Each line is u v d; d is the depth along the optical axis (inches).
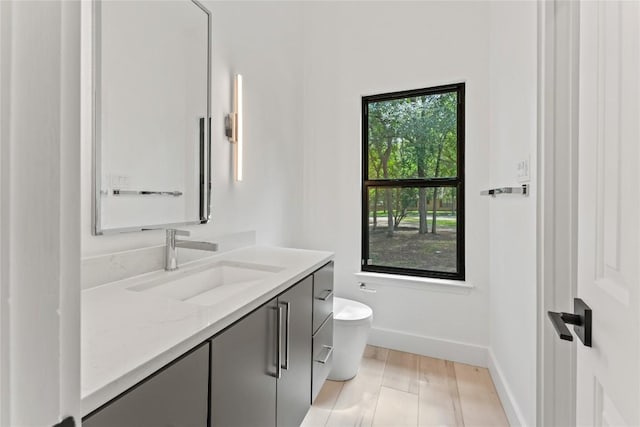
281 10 89.6
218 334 31.0
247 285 52.4
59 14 10.6
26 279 9.8
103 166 42.4
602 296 21.6
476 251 83.5
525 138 52.1
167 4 52.6
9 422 9.4
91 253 41.2
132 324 28.7
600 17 22.0
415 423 61.7
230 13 68.6
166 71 52.6
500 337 71.0
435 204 92.0
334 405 66.8
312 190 102.3
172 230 49.8
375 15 94.5
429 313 88.6
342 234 99.1
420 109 93.6
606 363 20.9
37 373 10.0
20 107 9.6
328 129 100.6
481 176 82.7
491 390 72.2
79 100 11.3
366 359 86.3
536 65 44.9
